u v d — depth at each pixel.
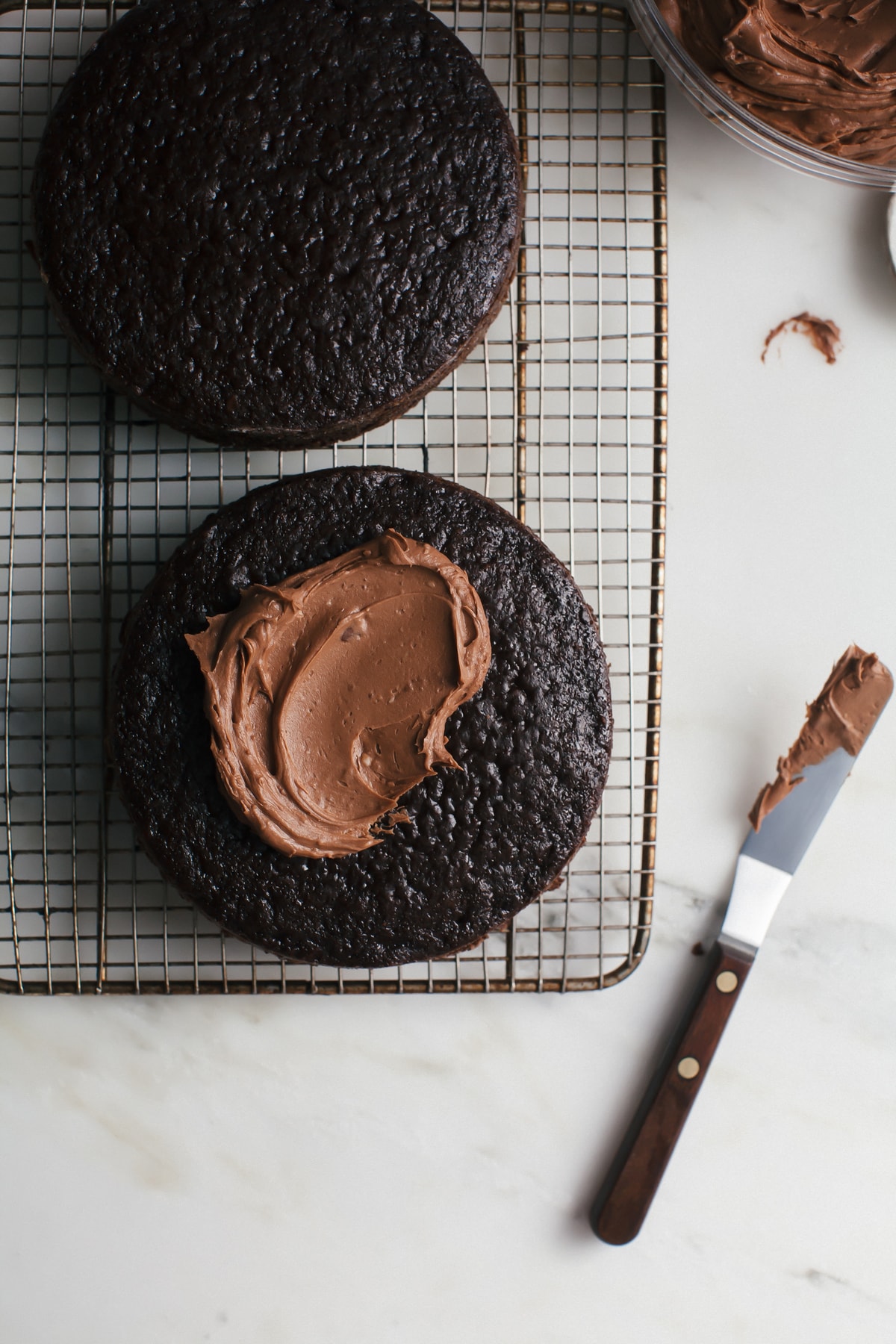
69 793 0.85
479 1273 0.88
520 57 0.85
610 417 0.87
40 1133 0.88
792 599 0.89
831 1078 0.89
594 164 0.88
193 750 0.81
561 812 0.82
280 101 0.82
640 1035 0.88
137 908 0.85
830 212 0.89
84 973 0.87
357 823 0.80
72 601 0.87
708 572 0.89
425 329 0.82
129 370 0.81
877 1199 0.89
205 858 0.81
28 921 0.87
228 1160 0.88
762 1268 0.89
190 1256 0.88
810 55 0.82
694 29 0.83
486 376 0.86
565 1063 0.88
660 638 0.87
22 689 0.87
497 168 0.82
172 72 0.82
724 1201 0.89
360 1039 0.88
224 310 0.81
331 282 0.81
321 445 0.84
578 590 0.82
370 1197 0.88
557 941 0.88
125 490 0.87
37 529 0.87
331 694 0.80
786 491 0.89
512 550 0.82
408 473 0.82
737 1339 0.88
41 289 0.86
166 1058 0.88
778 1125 0.89
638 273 0.88
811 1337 0.89
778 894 0.87
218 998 0.88
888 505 0.89
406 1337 0.88
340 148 0.82
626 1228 0.87
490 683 0.81
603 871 0.87
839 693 0.87
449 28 0.86
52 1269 0.87
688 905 0.88
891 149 0.85
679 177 0.89
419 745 0.80
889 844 0.89
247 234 0.81
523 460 0.87
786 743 0.89
